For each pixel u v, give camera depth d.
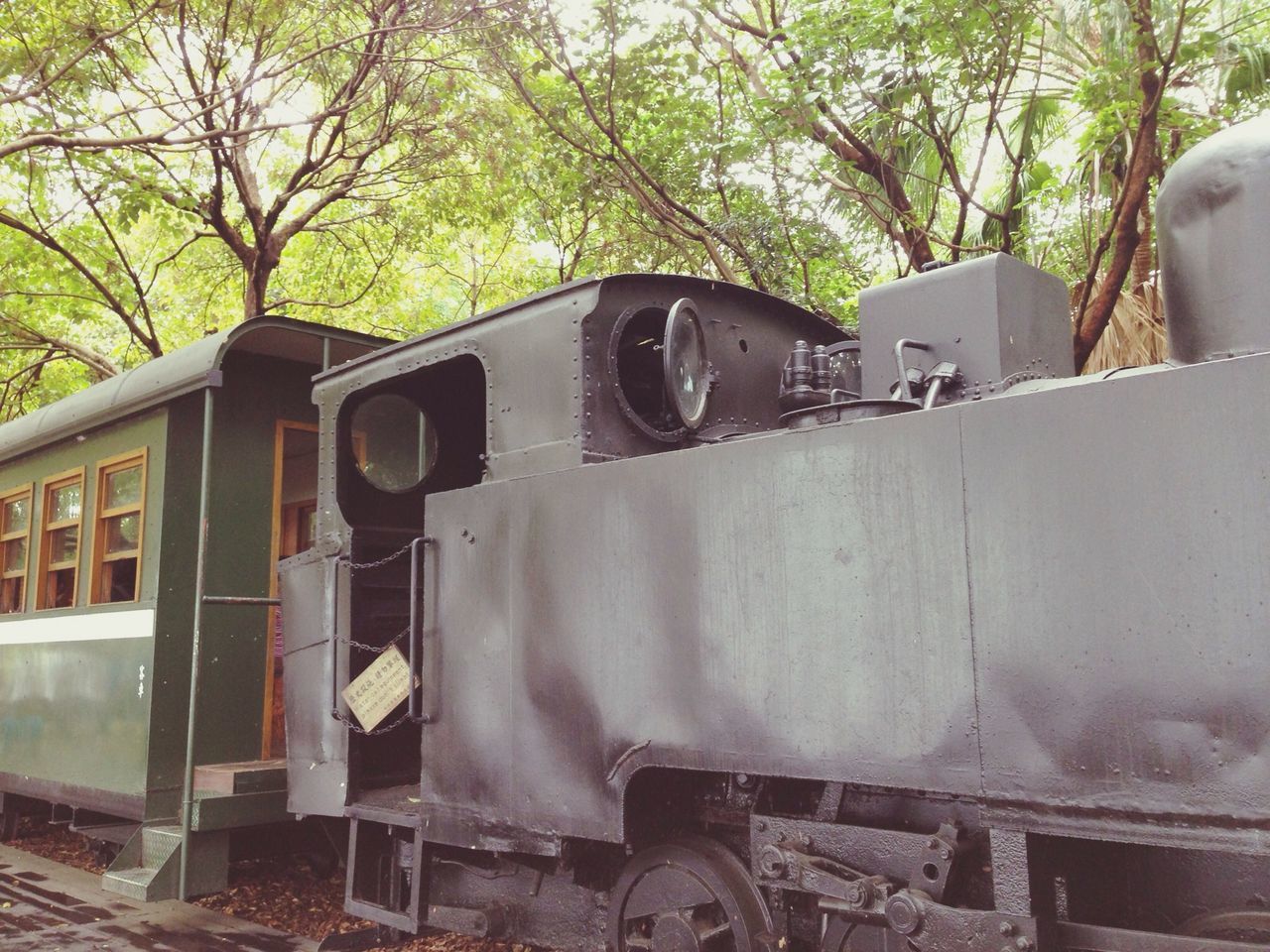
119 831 6.27
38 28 8.13
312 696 4.70
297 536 6.38
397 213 12.29
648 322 3.97
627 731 3.16
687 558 3.07
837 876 2.73
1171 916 2.63
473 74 10.60
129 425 6.32
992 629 2.42
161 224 10.65
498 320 3.94
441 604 3.95
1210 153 2.77
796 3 7.94
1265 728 2.03
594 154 9.08
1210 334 2.71
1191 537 2.16
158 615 5.74
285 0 8.88
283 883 6.15
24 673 7.25
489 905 3.93
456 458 5.25
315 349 6.06
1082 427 2.33
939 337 3.35
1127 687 2.21
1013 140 8.90
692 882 3.20
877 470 2.67
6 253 10.90
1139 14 6.52
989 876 2.70
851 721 2.63
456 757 3.78
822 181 8.70
